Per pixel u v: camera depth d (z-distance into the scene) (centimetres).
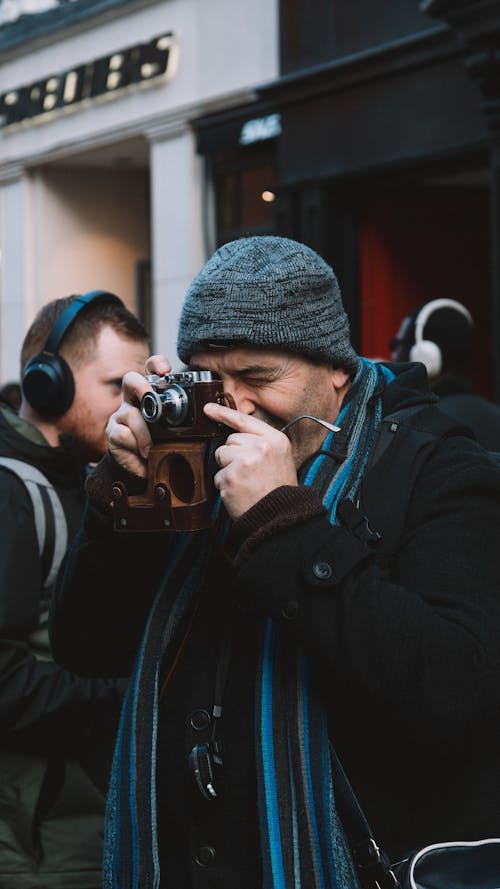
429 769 165
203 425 163
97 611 191
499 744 167
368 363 190
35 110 1246
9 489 232
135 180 1352
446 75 775
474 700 157
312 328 172
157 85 1088
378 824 165
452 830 164
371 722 165
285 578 159
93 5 1157
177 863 174
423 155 796
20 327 1322
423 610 158
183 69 1061
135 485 175
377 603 157
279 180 938
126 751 176
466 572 163
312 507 161
